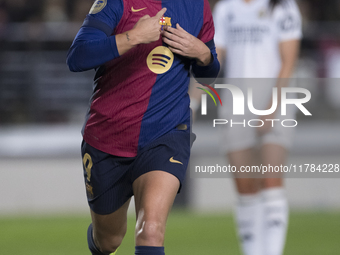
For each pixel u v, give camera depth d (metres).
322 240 20.92
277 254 14.19
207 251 18.66
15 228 24.44
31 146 30.59
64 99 36.75
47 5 40.59
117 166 10.55
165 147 10.12
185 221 26.12
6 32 36.97
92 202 11.11
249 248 15.23
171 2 10.57
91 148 10.71
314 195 29.16
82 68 9.84
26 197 29.70
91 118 10.64
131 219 27.22
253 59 15.80
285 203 14.52
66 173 29.81
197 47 10.22
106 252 12.15
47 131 34.44
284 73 15.23
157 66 10.22
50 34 37.53
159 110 10.31
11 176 29.70
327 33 38.69
